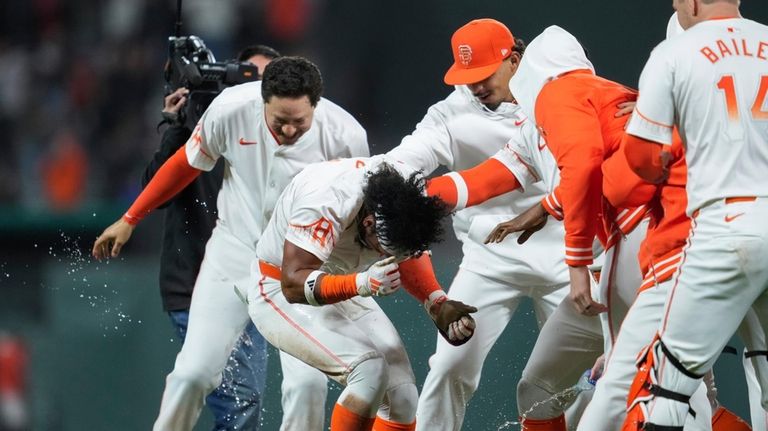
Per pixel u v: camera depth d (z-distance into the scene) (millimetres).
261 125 17984
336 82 43000
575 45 15938
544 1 40781
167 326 25750
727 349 16656
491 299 18609
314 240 14875
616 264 15484
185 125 20047
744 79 13398
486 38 18016
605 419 14758
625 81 40125
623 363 14672
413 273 15695
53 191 40969
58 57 43344
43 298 27812
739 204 13352
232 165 18594
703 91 13406
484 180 17141
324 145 17859
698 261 13539
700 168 13586
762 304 14070
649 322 14461
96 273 27375
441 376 18219
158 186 18969
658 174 13898
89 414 24906
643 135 13680
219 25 43219
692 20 14203
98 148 41812
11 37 43625
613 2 39938
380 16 43031
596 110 15258
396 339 16469
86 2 44094
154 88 42688
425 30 42906
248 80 19875
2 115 42094
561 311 17125
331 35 43438
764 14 37281
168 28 43281
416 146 18484
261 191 18391
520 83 16141
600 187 14883
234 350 19516
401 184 14289
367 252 15883
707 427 14805
